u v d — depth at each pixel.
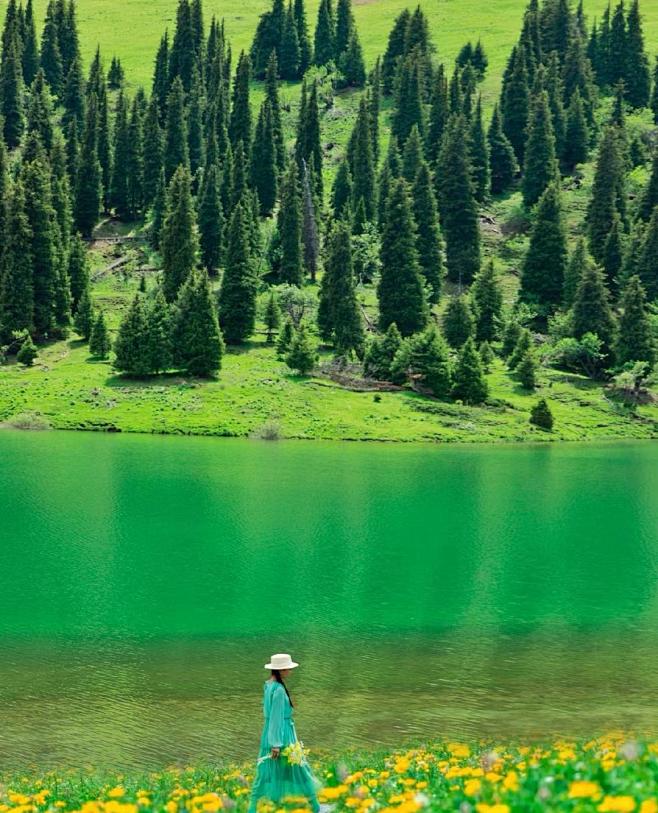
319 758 21.11
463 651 32.81
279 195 185.25
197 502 64.94
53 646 32.78
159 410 109.81
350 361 132.38
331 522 59.69
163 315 120.69
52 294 133.38
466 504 68.12
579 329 137.50
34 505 61.69
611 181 166.25
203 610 38.50
